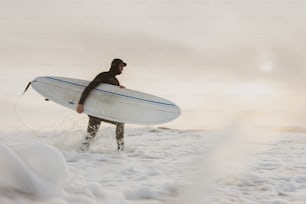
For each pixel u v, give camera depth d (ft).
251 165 12.48
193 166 10.25
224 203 7.02
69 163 12.26
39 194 5.82
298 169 12.33
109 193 6.95
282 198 7.82
